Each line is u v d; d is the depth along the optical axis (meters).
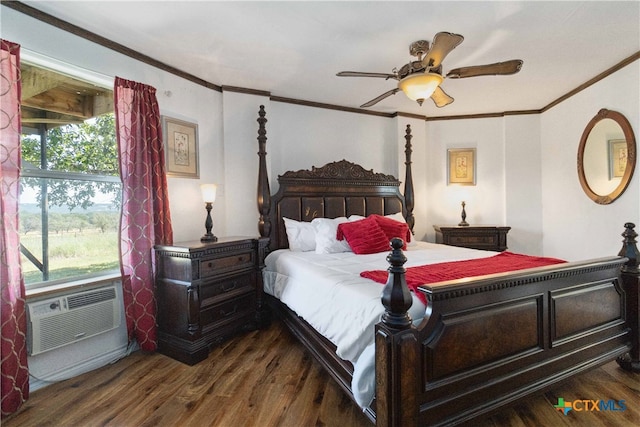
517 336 1.61
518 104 4.03
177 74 2.94
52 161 2.21
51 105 2.21
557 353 1.75
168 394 1.93
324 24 2.23
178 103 2.95
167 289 2.48
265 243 3.07
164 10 2.06
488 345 1.52
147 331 2.48
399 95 3.72
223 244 2.62
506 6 2.04
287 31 2.33
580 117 3.46
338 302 1.85
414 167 4.40
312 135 3.93
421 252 3.00
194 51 2.62
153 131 2.60
